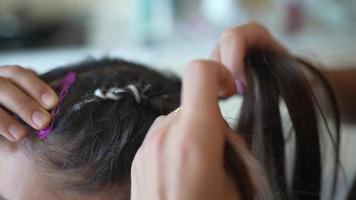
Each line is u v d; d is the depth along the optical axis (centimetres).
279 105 39
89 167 34
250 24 42
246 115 37
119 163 34
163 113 35
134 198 28
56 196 34
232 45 40
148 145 27
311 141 40
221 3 92
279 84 38
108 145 34
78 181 34
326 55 80
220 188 26
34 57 83
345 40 85
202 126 26
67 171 34
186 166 25
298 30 88
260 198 29
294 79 39
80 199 34
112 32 91
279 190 36
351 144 62
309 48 79
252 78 38
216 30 88
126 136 34
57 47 87
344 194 47
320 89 41
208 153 25
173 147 26
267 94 38
